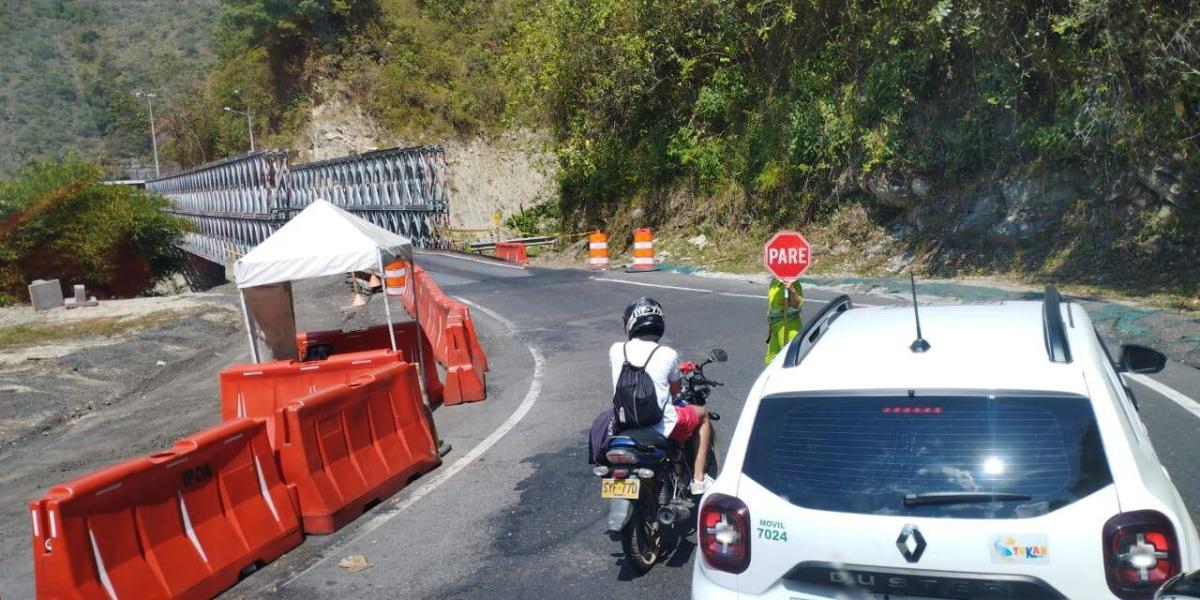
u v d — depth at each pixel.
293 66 71.12
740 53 28.02
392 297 23.16
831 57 22.95
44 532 4.84
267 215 47.25
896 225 20.53
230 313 23.88
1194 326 10.59
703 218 27.44
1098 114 14.73
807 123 22.81
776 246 9.35
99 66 169.38
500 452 8.34
